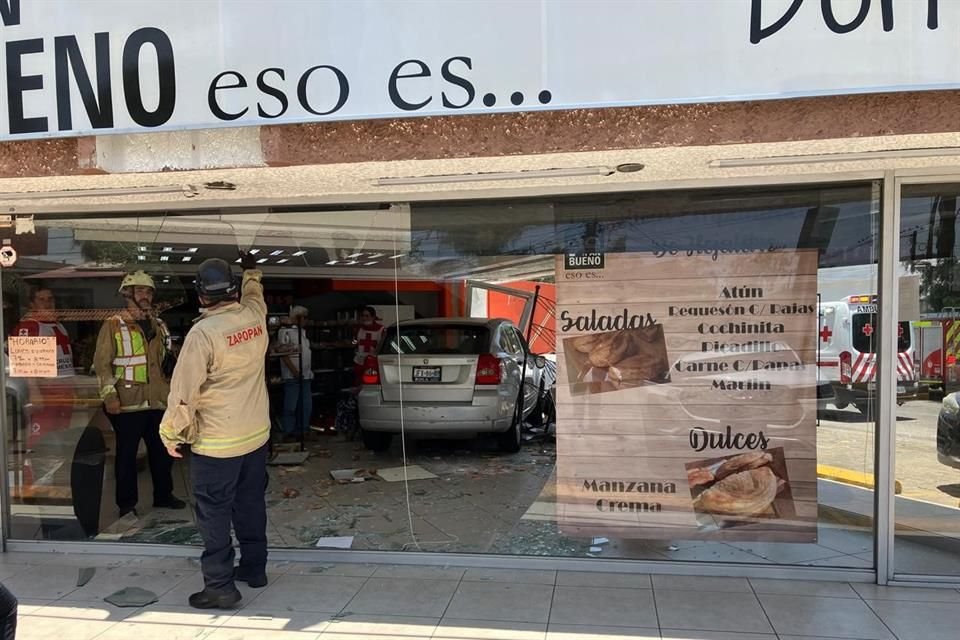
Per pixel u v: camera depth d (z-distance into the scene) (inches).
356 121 129.8
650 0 117.2
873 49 114.0
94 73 130.6
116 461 194.1
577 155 129.9
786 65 115.6
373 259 177.8
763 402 161.2
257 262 184.5
